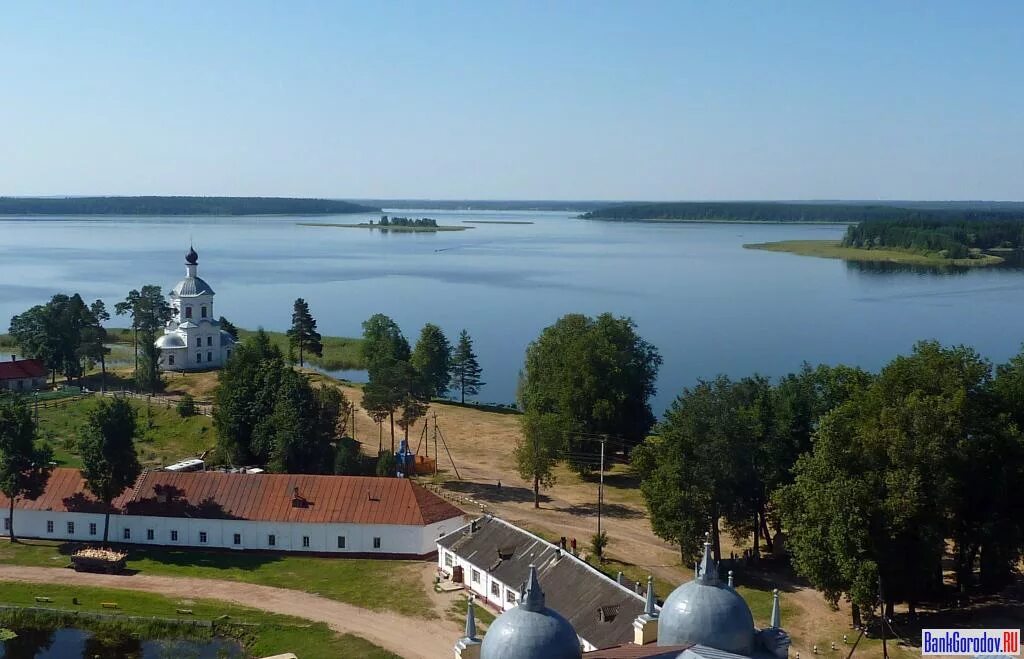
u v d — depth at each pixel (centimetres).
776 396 9712
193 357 17425
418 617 8031
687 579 9006
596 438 13050
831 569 7462
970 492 7944
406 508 9594
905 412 7688
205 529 9638
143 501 9806
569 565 7844
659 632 5394
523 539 8531
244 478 9975
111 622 7806
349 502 9675
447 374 18288
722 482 8925
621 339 13812
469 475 12569
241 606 8212
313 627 7788
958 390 7788
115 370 18338
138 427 13825
